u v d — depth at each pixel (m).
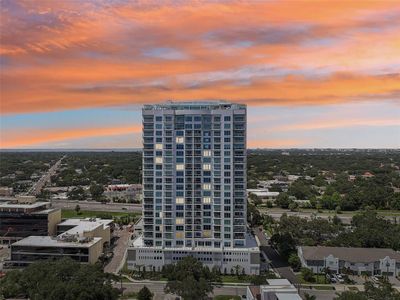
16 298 196.38
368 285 191.62
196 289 185.88
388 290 185.75
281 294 166.75
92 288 177.38
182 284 189.50
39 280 193.38
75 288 174.25
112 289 189.62
